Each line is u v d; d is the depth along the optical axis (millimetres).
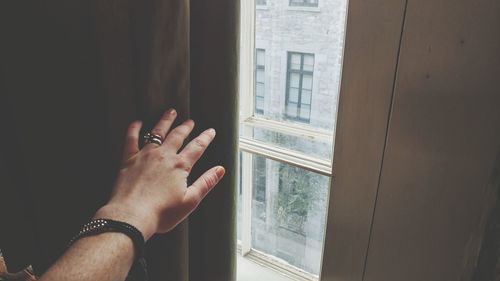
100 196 833
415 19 609
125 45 660
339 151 762
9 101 771
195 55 717
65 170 810
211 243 838
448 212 668
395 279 776
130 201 520
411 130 663
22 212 874
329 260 864
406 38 625
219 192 786
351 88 707
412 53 626
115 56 665
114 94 688
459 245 672
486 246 563
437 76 614
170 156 583
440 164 651
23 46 722
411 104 650
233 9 678
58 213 842
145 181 547
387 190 724
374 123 701
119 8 639
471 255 587
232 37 693
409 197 701
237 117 756
